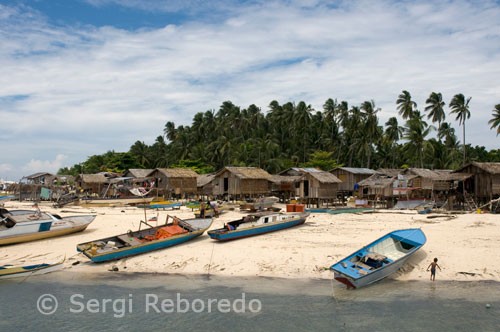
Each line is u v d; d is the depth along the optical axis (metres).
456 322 13.70
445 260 19.45
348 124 80.25
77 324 14.14
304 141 84.00
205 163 86.31
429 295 15.98
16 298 16.66
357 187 49.91
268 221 27.34
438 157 76.12
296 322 13.82
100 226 31.83
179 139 92.81
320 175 46.34
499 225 26.42
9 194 73.12
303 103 80.94
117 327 13.81
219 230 24.91
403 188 41.50
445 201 42.72
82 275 19.34
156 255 21.94
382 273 17.28
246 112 92.88
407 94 70.06
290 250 21.88
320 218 33.78
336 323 13.69
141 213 40.34
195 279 18.42
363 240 23.69
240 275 18.73
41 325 14.11
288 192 51.91
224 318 14.26
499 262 18.80
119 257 21.28
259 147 77.31
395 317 14.12
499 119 54.75
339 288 16.88
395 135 73.88
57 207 48.16
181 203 46.88
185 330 13.51
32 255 22.55
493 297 15.66
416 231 21.66
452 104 60.75
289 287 17.09
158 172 57.62
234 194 51.38
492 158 88.50
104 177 67.81
